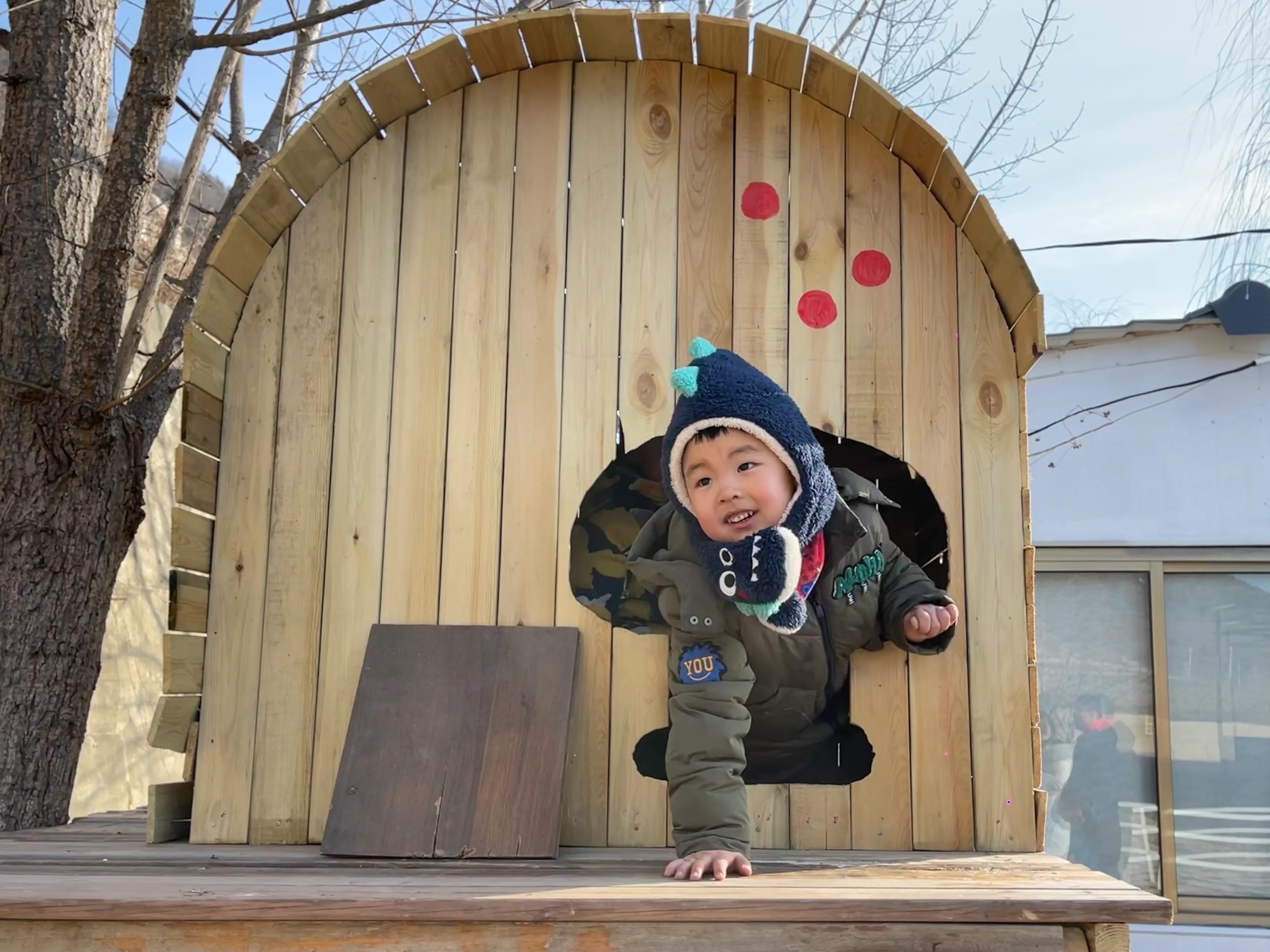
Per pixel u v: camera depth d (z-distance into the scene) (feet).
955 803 9.13
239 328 9.93
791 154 10.19
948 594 9.47
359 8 12.75
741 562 8.09
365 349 9.96
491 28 9.74
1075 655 19.33
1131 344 19.40
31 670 11.72
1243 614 18.98
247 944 6.89
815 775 10.06
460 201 10.19
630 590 10.91
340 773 8.73
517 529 9.74
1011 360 9.78
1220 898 18.52
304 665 9.50
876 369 9.84
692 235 10.11
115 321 12.20
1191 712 18.93
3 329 12.31
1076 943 6.91
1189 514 19.07
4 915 6.84
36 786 11.58
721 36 9.80
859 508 9.27
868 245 10.02
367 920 6.84
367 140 10.19
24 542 11.89
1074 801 19.04
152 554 21.77
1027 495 9.57
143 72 12.35
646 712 9.39
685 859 7.62
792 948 6.79
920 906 6.77
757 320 9.96
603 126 10.28
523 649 9.36
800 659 8.94
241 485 9.73
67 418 12.05
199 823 9.22
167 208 22.70
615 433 9.89
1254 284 18.58
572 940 6.85
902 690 9.32
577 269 10.10
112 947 6.91
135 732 20.98
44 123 12.75
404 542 9.72
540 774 8.69
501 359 9.98
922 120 9.39
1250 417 19.07
